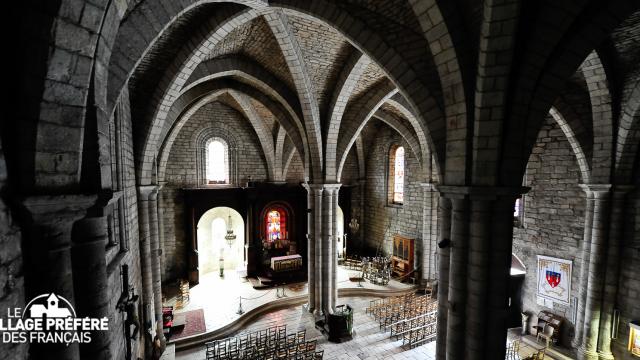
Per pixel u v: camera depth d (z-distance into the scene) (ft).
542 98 16.53
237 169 60.59
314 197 41.42
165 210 54.29
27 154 7.55
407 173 59.72
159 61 25.64
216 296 49.73
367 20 20.95
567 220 37.24
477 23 16.56
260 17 26.04
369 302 50.11
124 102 22.29
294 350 31.91
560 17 14.84
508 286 17.79
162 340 34.35
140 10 14.90
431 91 19.99
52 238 8.52
